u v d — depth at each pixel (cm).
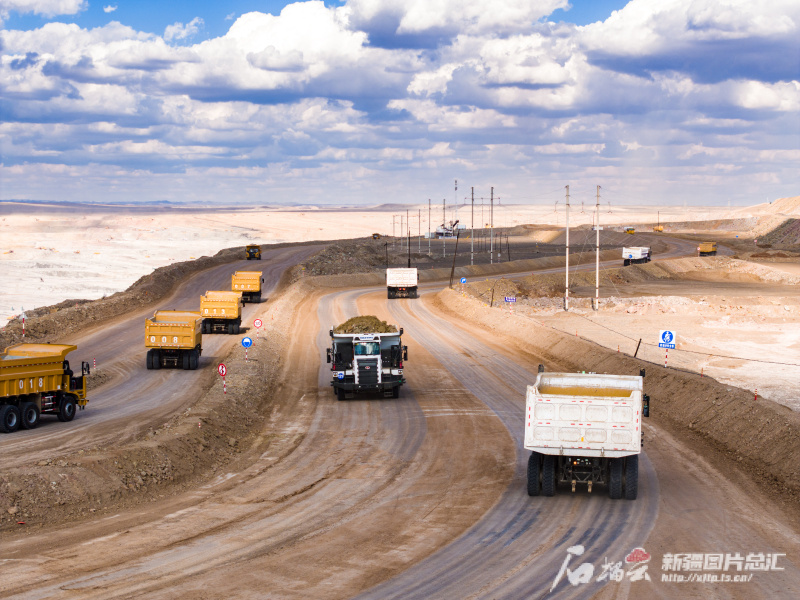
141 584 1502
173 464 2425
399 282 8988
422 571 1583
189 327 4331
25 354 3091
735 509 2022
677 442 2830
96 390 3803
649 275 14138
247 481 2369
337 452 2739
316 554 1691
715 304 9244
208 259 12125
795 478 2289
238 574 1563
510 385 4062
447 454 2681
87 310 6506
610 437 2020
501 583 1512
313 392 3947
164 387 3881
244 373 4128
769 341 6188
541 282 12212
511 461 2566
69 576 1542
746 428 2802
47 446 2647
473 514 1984
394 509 2042
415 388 4003
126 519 1966
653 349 5606
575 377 2344
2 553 1681
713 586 1497
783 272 13675
